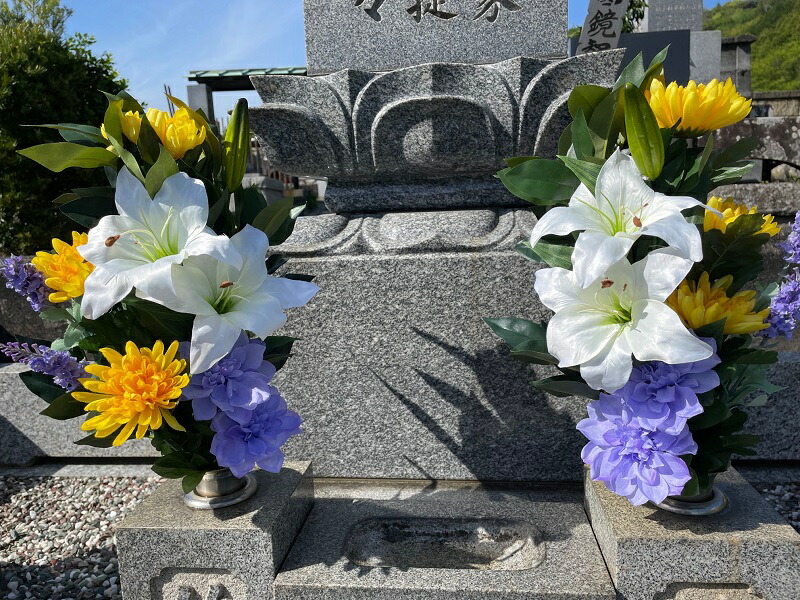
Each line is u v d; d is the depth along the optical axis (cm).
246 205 166
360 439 228
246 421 140
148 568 159
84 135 148
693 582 146
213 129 163
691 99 140
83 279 137
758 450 243
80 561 223
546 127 217
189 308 130
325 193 247
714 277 152
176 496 173
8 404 280
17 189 491
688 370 132
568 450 219
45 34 519
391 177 241
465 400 220
